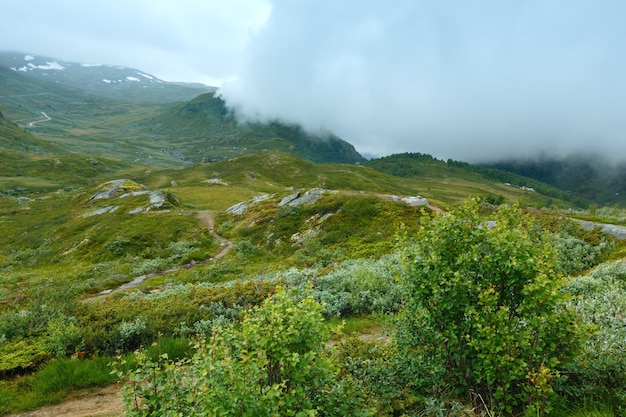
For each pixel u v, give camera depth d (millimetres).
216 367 4801
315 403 5609
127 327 12891
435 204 46781
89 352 11875
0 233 80375
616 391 5602
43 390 9555
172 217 68062
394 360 7230
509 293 6121
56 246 64438
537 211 35281
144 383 5422
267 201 70875
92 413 8664
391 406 6215
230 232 57625
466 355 5984
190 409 4980
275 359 5117
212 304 15938
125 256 52156
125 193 100188
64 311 15258
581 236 27422
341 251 37250
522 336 5406
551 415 5371
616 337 6895
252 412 4375
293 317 5230
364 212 47156
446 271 6023
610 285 12000
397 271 7145
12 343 12102
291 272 25219
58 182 183000
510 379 5270
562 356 5547
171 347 11211
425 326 6652
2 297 25891
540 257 5781
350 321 14516
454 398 6137
